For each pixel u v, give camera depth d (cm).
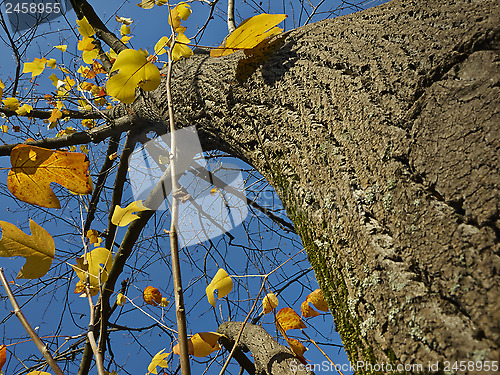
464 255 48
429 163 57
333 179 74
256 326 141
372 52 79
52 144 201
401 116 65
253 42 99
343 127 76
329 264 72
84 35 194
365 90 74
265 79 102
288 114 92
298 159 86
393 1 90
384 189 63
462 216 51
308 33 103
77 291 73
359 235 64
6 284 59
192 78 129
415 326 50
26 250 67
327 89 84
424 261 52
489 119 54
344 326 67
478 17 65
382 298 57
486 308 43
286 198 91
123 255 208
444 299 48
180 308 53
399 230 58
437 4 76
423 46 70
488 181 50
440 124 59
